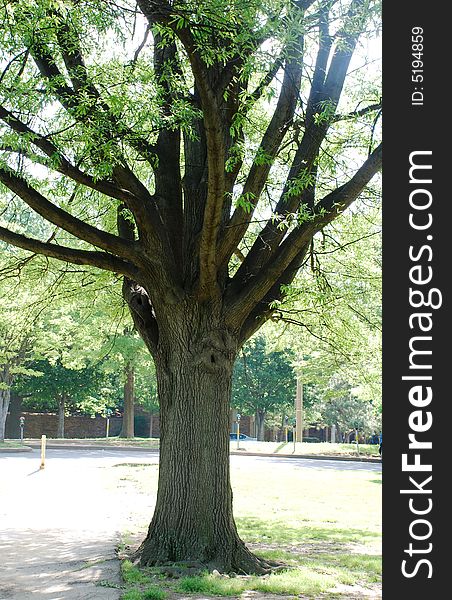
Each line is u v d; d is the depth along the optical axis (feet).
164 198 33.53
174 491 31.60
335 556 35.40
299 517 51.13
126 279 35.91
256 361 175.32
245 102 30.73
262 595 25.89
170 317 32.42
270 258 33.42
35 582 28.19
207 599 25.14
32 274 44.62
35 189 33.58
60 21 29.22
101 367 128.36
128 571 29.43
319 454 117.50
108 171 28.81
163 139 34.35
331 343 45.24
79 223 31.19
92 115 29.25
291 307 40.91
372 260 44.75
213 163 26.89
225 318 32.63
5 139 27.63
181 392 32.17
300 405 135.03
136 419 195.93
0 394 116.37
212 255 29.96
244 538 41.14
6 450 104.58
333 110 31.50
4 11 28.30
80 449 115.85
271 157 29.14
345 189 30.71
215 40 26.96
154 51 33.73
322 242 40.34
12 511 48.93
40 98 30.27
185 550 30.91
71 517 46.68
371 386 50.37
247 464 97.76
